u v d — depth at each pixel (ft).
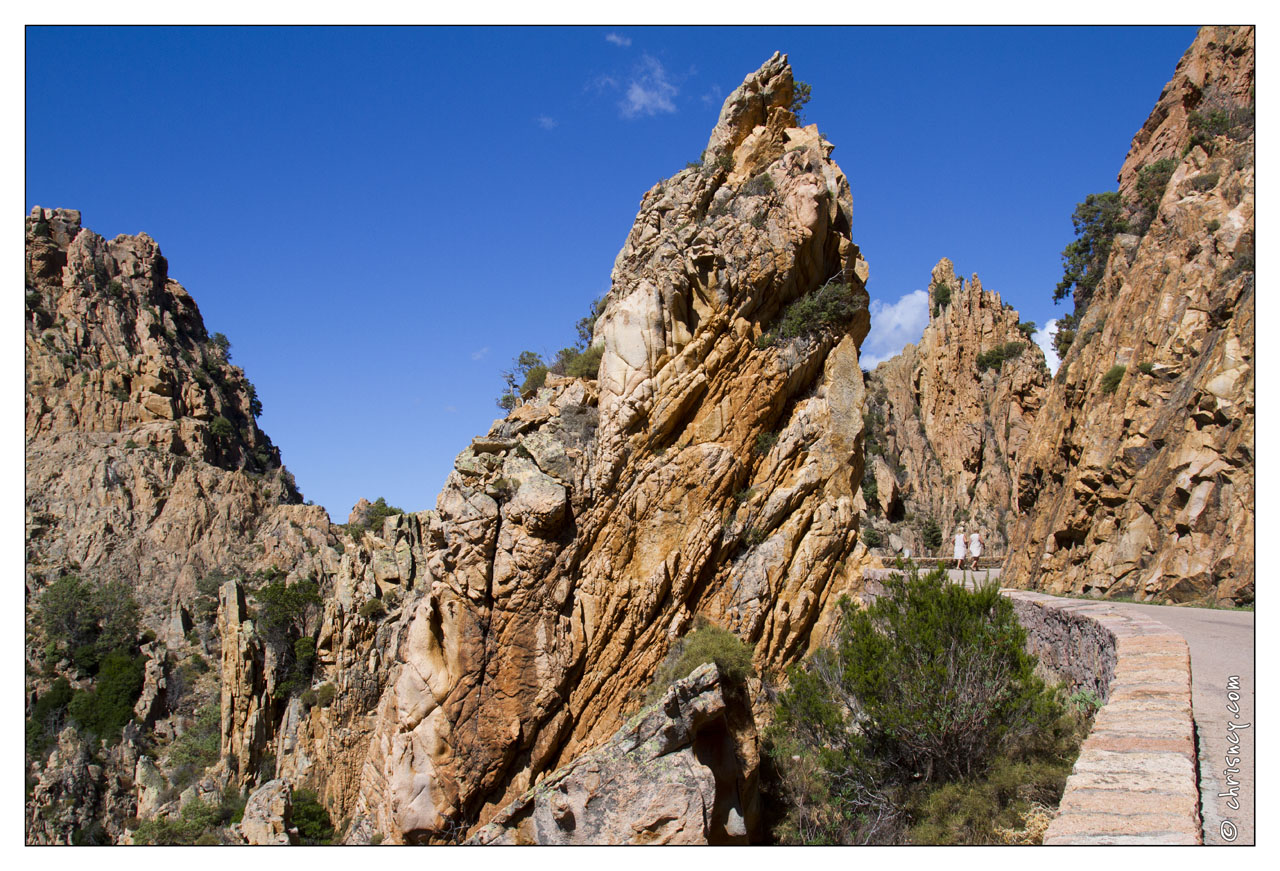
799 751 61.98
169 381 468.34
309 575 282.97
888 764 49.14
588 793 56.49
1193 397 103.60
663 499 82.12
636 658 78.84
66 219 505.25
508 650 79.41
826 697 56.54
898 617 49.67
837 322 90.17
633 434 83.56
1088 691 46.34
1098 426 119.65
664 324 85.61
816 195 87.86
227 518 404.36
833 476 85.97
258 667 217.77
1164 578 97.76
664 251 88.22
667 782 55.72
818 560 82.64
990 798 39.81
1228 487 95.25
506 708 78.54
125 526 382.63
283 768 190.39
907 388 306.55
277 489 453.17
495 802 78.59
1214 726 36.50
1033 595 62.18
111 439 427.74
